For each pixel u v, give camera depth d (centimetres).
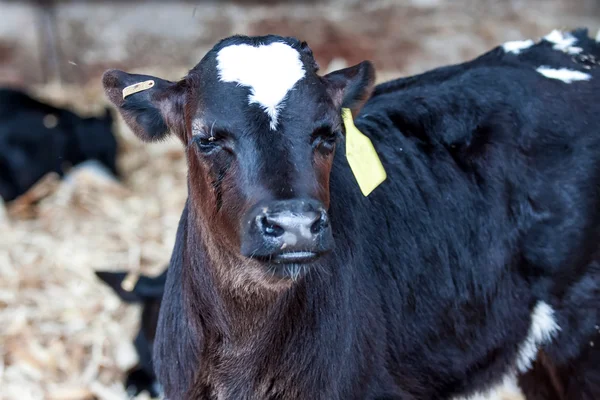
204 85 454
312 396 490
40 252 974
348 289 496
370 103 579
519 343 588
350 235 506
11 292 882
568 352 575
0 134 1145
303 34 1647
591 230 562
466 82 568
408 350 549
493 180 554
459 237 554
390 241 536
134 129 505
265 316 478
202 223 475
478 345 574
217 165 441
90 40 1647
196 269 491
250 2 1759
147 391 761
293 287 477
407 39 1631
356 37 1631
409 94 574
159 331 528
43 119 1207
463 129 558
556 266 559
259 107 434
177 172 1213
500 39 1661
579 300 570
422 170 554
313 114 438
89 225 1049
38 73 1611
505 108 557
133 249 985
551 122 557
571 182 556
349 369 495
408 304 543
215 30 1703
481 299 566
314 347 485
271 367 489
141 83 494
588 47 607
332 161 502
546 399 620
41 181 1162
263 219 404
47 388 752
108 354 807
